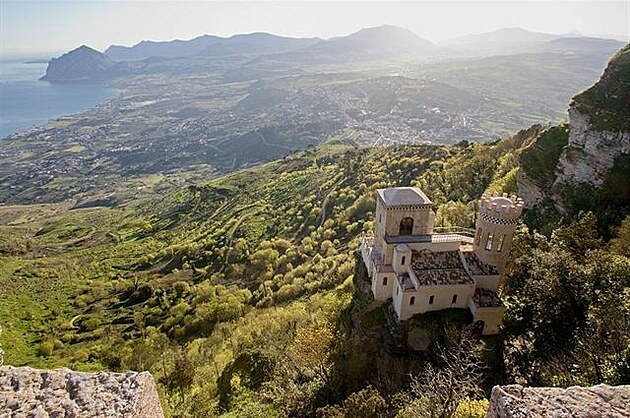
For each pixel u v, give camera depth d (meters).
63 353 98.56
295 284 101.25
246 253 139.50
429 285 47.22
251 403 46.28
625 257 35.50
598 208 54.75
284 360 53.31
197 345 82.31
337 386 46.09
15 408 13.21
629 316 28.39
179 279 139.75
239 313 98.81
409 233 53.69
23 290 143.25
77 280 155.00
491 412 13.66
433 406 31.84
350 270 90.88
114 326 115.12
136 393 14.23
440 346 45.50
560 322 36.97
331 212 141.38
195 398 49.59
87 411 13.42
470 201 88.00
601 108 60.47
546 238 51.53
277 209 174.12
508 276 48.25
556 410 12.60
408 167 140.25
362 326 52.56
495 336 46.12
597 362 28.64
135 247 192.12
